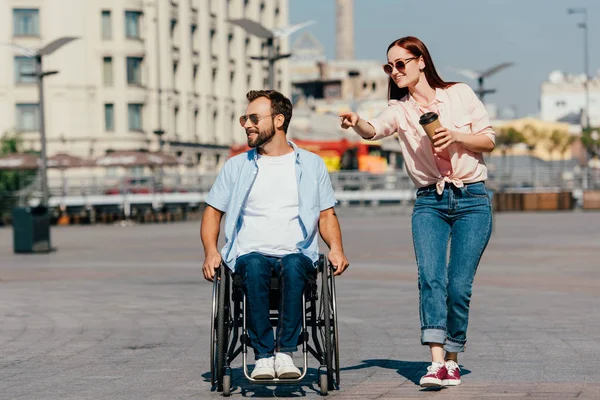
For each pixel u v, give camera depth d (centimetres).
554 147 13900
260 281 739
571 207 5550
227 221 768
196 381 832
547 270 1944
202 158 8044
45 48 3519
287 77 9562
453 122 793
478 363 897
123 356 973
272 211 771
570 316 1241
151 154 5612
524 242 2820
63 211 5103
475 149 782
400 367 886
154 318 1277
